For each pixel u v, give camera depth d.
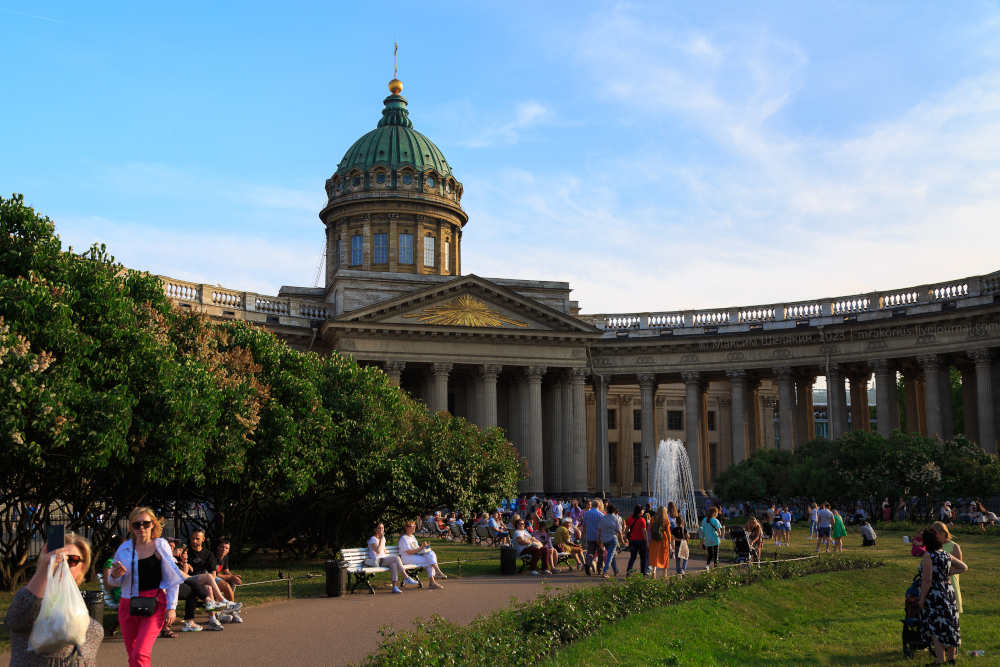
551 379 66.75
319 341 63.03
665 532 24.33
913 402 65.19
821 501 48.38
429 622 16.77
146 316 25.05
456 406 69.38
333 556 33.66
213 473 24.88
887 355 61.59
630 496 81.31
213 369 26.09
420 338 62.03
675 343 67.62
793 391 66.38
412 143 84.69
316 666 13.97
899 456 47.03
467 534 43.94
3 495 23.69
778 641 17.75
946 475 46.91
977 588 23.77
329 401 30.75
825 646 17.23
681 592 20.33
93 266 23.00
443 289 61.88
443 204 82.19
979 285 57.69
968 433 62.81
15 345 19.34
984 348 56.72
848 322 63.12
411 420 34.41
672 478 68.62
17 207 23.00
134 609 11.05
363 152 84.06
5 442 18.86
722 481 54.28
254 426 25.33
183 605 20.12
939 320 58.84
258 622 18.31
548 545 29.03
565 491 64.50
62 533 9.24
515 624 15.76
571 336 64.56
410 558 24.03
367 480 29.92
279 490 28.58
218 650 15.33
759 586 22.06
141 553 11.49
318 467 28.33
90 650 8.98
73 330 20.72
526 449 63.53
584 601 17.97
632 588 19.73
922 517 50.31
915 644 15.81
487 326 62.72
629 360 69.00
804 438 68.06
